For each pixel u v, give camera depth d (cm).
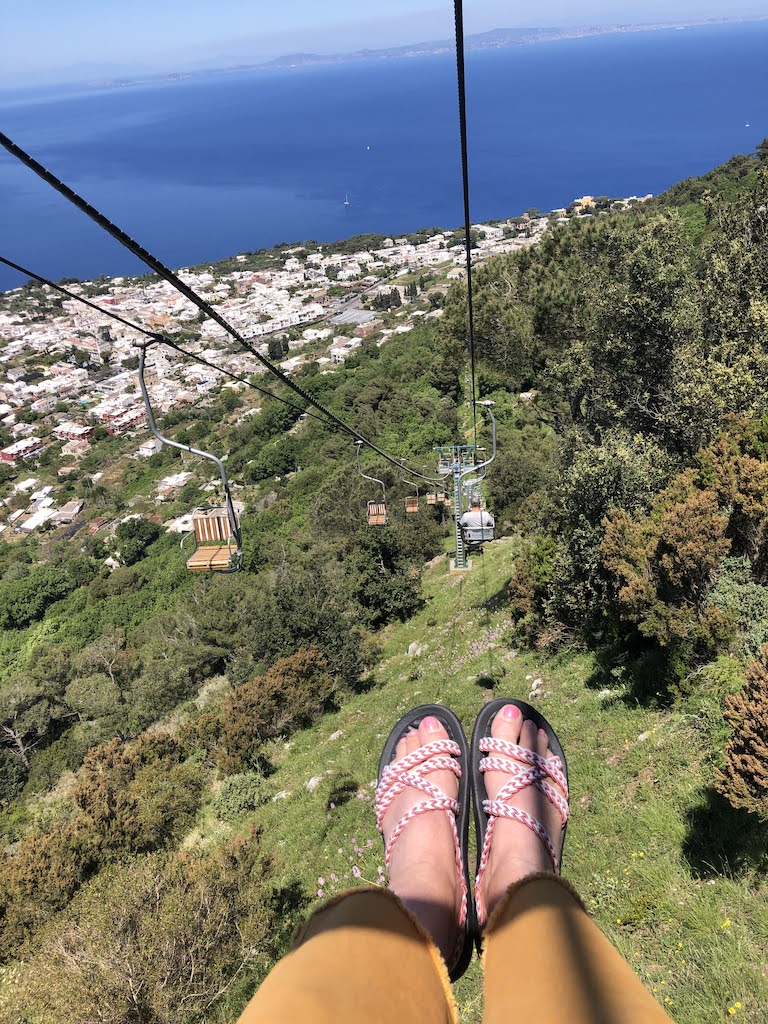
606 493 992
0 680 5216
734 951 416
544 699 923
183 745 1719
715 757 589
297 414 9119
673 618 714
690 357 1270
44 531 9194
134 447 11362
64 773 2758
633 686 786
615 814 608
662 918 477
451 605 2002
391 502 3512
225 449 9706
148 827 1184
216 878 770
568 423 1867
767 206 1403
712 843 514
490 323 1761
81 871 1041
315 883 803
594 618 1001
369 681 1795
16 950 905
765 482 754
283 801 1196
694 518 736
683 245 1473
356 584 2364
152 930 675
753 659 618
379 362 9306
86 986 643
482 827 192
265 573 3609
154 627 3884
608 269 1571
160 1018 632
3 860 1204
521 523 1977
